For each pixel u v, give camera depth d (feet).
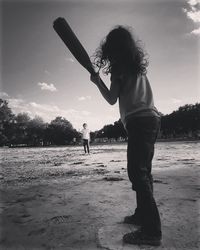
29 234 7.27
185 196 10.73
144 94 7.13
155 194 11.16
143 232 6.52
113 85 7.10
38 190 13.16
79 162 29.09
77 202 10.42
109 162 27.81
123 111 7.22
